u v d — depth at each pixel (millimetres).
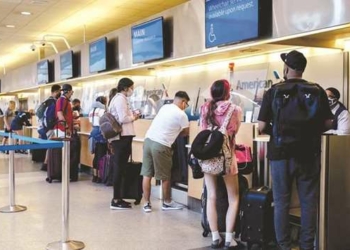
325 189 3355
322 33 4020
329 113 3193
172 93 7289
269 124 3332
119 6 8102
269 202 3627
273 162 3283
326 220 3377
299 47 4645
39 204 5562
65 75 10086
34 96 14586
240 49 4973
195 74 6766
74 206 5453
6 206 5367
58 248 3770
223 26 5020
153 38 6504
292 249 3605
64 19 9195
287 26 4340
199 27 5684
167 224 4629
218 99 3750
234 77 5941
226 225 3812
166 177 5148
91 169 8086
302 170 3199
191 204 5309
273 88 3277
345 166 3465
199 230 4402
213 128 3686
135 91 8320
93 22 9508
